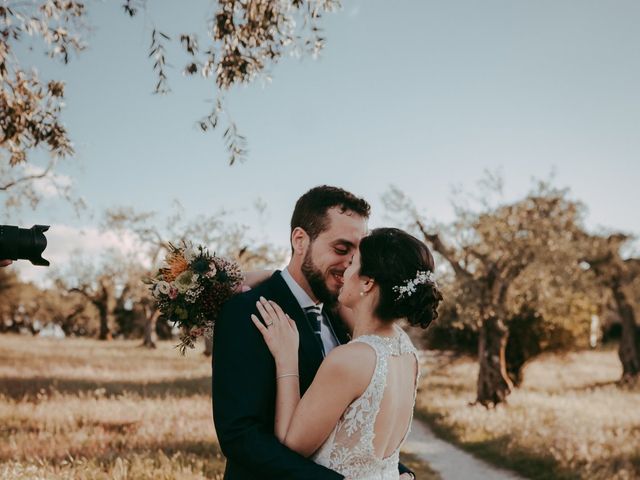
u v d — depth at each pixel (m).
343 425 2.54
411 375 2.83
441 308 18.25
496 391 16.72
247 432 2.47
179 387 18.02
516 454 10.93
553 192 17.77
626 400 18.45
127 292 46.09
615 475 8.81
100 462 7.18
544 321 21.42
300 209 2.91
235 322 2.70
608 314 42.12
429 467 10.70
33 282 55.03
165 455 7.93
